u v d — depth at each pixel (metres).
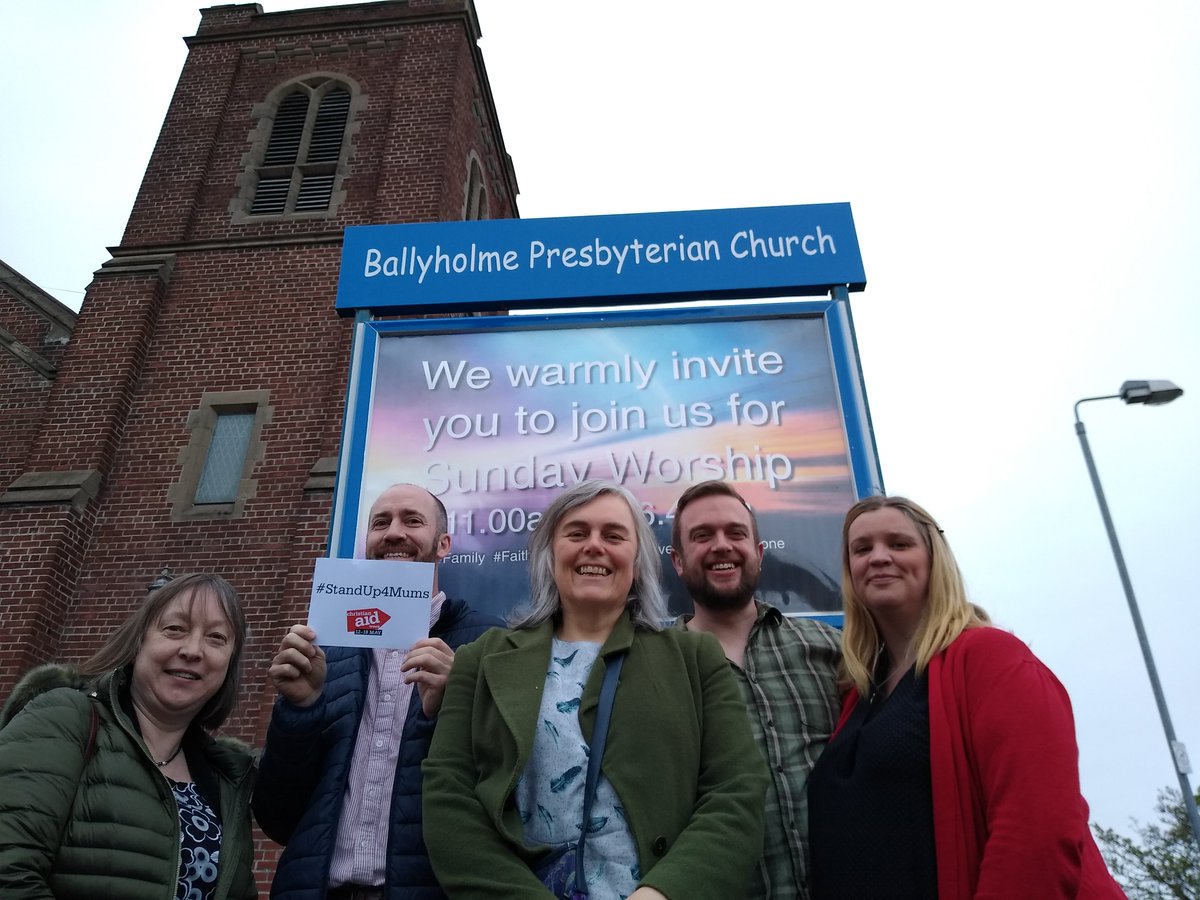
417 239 5.62
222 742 2.75
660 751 2.13
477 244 5.59
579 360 5.33
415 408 5.21
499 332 5.45
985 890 1.87
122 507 8.84
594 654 2.39
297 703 2.63
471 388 5.27
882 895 2.12
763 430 5.03
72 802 2.19
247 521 8.64
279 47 13.22
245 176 11.75
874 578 2.59
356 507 4.89
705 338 5.34
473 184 13.44
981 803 2.10
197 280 10.46
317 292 10.20
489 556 4.77
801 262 5.40
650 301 5.46
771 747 2.75
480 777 2.19
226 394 9.49
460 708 2.34
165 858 2.28
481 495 4.94
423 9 13.32
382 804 2.64
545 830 2.07
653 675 2.30
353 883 2.51
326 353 9.70
